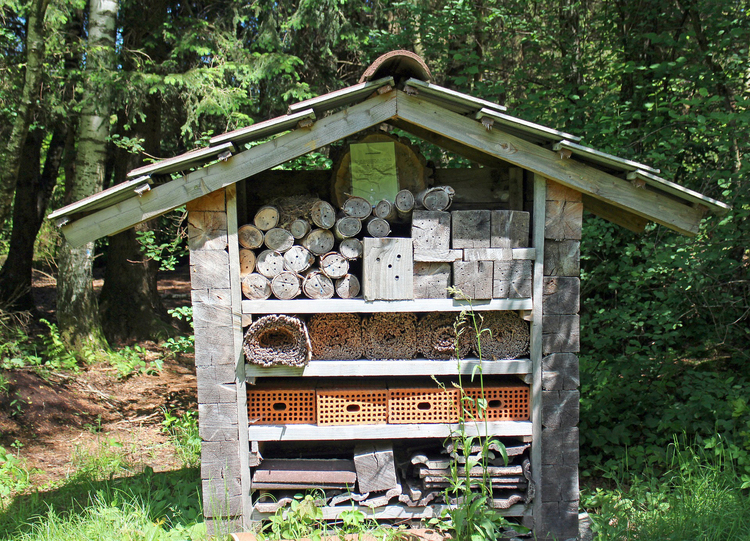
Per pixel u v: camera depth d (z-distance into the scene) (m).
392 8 9.05
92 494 4.47
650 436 4.93
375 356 3.80
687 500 3.84
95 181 8.54
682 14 7.52
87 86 8.29
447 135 3.45
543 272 3.66
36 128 10.27
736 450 4.30
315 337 3.79
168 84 8.30
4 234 12.10
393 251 3.59
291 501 3.71
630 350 5.71
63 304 9.11
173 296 15.17
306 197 3.88
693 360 6.58
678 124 6.07
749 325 6.41
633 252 5.67
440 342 3.75
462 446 3.59
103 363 9.02
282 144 3.43
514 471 3.72
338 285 3.71
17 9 8.02
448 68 8.59
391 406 3.76
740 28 5.84
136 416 7.30
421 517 3.72
